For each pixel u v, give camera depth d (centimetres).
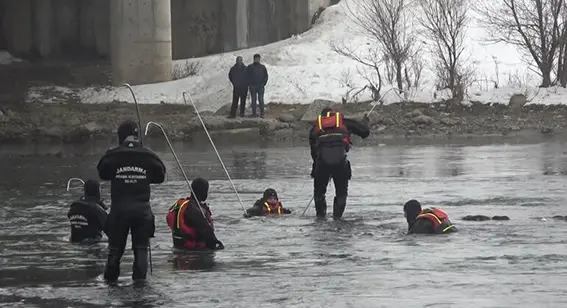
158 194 3581
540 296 1752
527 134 5600
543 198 3272
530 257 2189
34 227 2867
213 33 9206
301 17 8669
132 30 7450
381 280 1950
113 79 7569
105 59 9481
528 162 4403
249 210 3011
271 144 5550
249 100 6494
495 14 7100
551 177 3859
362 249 2358
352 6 8350
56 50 9594
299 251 2355
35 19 9562
